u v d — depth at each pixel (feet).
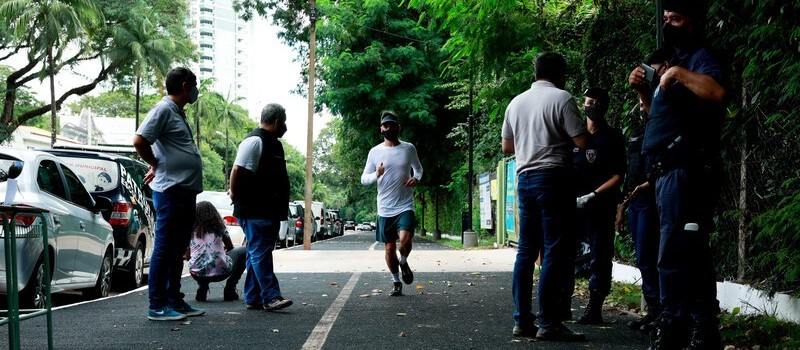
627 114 33.53
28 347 19.58
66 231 29.86
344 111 120.16
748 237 25.88
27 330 22.70
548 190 20.38
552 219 20.45
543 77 21.24
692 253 16.33
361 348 19.67
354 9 120.67
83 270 31.94
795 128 22.43
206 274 30.60
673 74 15.61
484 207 98.99
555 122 20.40
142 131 24.07
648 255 22.00
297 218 112.78
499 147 90.38
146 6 180.24
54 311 27.40
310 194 88.12
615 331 22.44
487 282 38.96
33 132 220.23
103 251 34.50
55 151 39.14
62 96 166.91
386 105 118.11
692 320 17.02
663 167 16.29
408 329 22.94
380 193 32.55
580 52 39.81
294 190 379.55
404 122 122.21
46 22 136.15
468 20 39.42
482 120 90.94
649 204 21.89
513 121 21.12
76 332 22.36
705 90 15.38
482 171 106.01
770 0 22.71
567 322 24.39
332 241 130.41
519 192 21.03
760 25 23.56
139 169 43.52
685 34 16.05
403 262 32.60
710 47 15.90
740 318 24.23
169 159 24.86
